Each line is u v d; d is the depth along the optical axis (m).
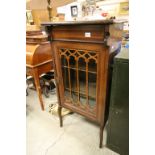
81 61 1.04
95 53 0.91
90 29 0.84
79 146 1.29
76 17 1.88
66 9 1.91
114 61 0.89
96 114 1.13
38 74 1.63
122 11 1.60
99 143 1.29
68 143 1.32
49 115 1.72
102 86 0.99
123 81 0.91
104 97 1.02
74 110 1.29
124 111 1.00
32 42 1.59
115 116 1.06
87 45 0.91
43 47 1.63
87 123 1.56
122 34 1.22
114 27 0.88
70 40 0.97
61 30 0.98
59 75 1.20
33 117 1.69
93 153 1.21
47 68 1.77
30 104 1.95
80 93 1.20
